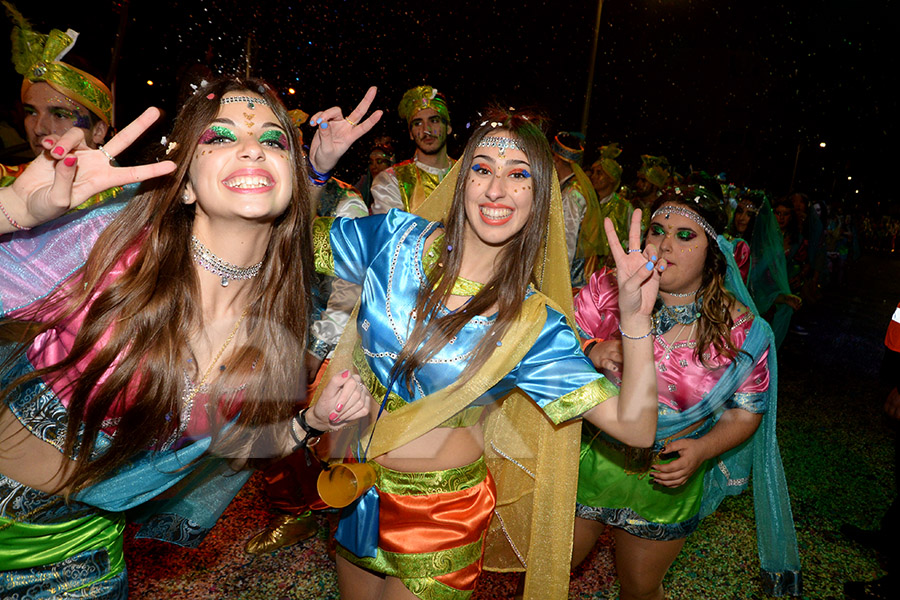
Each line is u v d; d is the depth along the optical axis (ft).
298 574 9.78
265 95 5.49
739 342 8.07
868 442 18.02
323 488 6.23
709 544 12.19
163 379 5.17
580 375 6.18
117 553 5.97
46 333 5.22
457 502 6.61
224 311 5.63
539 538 7.14
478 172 6.25
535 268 6.87
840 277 50.08
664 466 7.52
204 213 5.36
